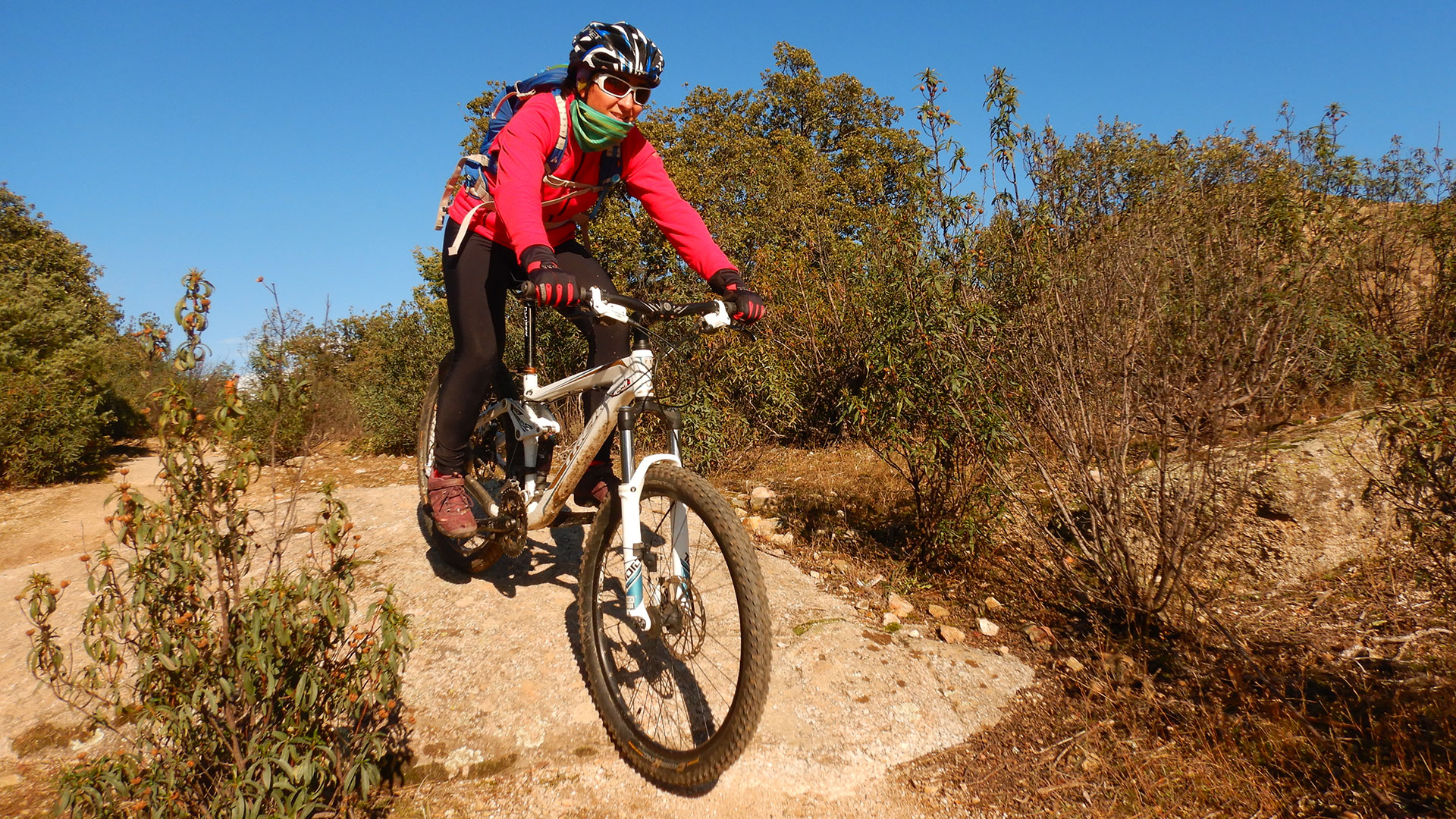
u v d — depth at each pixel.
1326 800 2.11
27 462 9.39
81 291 24.55
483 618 2.92
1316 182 5.64
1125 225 3.47
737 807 2.17
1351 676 2.71
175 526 1.82
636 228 9.05
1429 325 4.88
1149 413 3.11
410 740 2.34
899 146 26.33
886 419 3.66
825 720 2.51
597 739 2.39
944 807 2.21
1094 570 3.25
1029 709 2.67
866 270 5.90
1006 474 3.68
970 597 3.47
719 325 2.24
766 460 6.16
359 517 4.02
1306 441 3.67
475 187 2.65
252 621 1.86
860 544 4.05
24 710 2.52
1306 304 3.16
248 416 1.92
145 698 1.86
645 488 2.31
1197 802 2.16
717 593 2.38
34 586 1.82
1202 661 2.82
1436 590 3.12
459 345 2.75
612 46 2.37
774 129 27.06
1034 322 3.27
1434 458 2.82
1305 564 3.47
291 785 1.82
